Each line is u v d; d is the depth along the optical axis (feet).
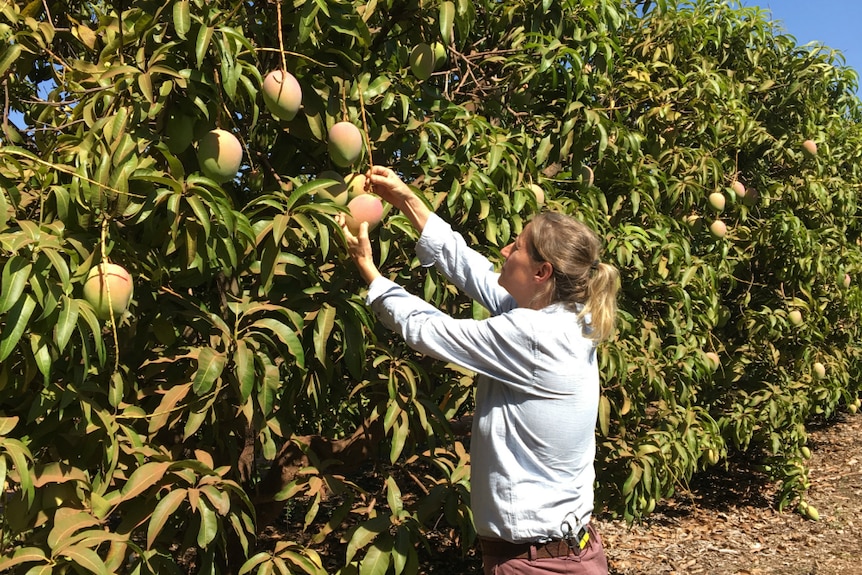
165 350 7.16
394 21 7.70
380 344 7.82
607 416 10.34
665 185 12.77
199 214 5.30
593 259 5.92
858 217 23.06
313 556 6.88
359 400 8.95
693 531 18.21
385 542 7.40
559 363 5.57
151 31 5.90
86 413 5.48
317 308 7.04
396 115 7.94
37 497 5.61
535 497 5.62
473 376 8.94
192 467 5.90
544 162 9.89
